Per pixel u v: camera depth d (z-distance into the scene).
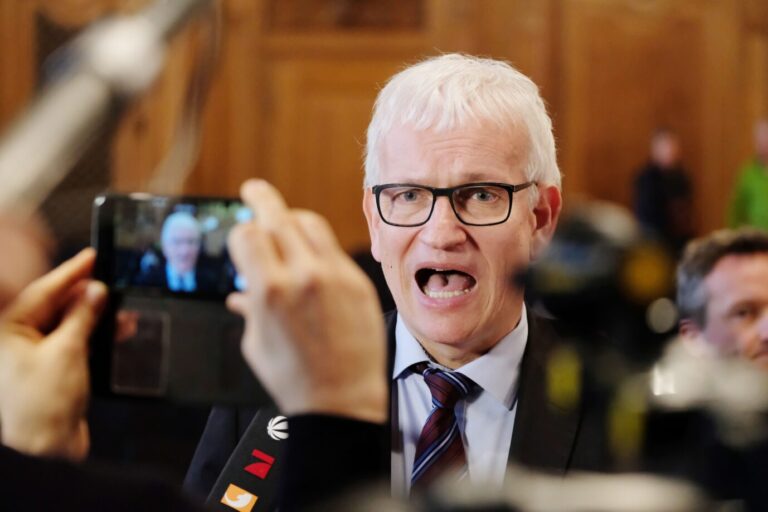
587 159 6.17
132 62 0.49
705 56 6.21
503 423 1.13
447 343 1.15
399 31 6.13
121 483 0.68
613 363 0.56
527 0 6.06
